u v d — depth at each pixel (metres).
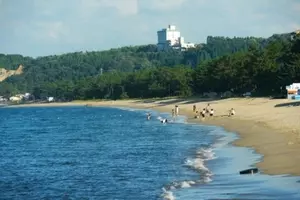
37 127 190.62
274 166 56.72
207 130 123.38
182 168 64.12
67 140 123.94
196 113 187.62
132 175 61.97
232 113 162.75
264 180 49.03
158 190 50.78
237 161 65.00
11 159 87.94
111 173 64.81
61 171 69.88
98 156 85.44
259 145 79.19
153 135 121.75
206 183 51.03
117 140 115.00
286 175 50.56
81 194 52.22
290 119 118.69
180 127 141.38
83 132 150.00
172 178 57.00
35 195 53.50
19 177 66.25
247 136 97.06
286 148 71.12
